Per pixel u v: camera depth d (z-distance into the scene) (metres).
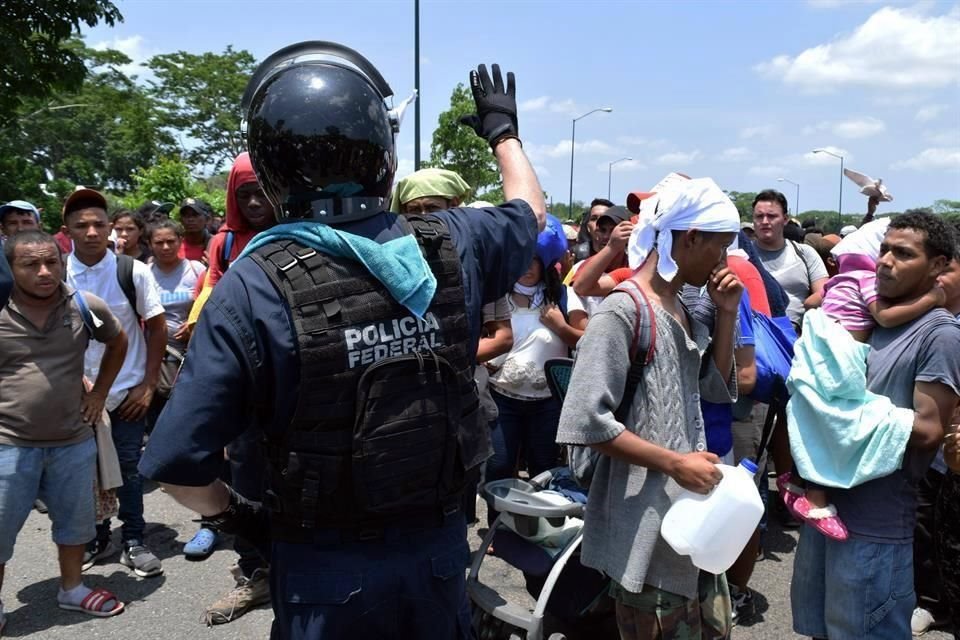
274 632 1.61
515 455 3.82
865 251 2.67
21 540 4.50
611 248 3.97
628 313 2.12
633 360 2.13
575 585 2.75
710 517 2.02
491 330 3.44
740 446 3.72
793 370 2.51
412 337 1.50
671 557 2.14
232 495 1.60
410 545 1.55
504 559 2.84
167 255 5.21
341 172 1.50
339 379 1.43
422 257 1.54
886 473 2.29
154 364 4.19
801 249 5.27
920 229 2.35
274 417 1.47
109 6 16.09
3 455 3.35
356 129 1.50
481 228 1.68
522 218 1.74
